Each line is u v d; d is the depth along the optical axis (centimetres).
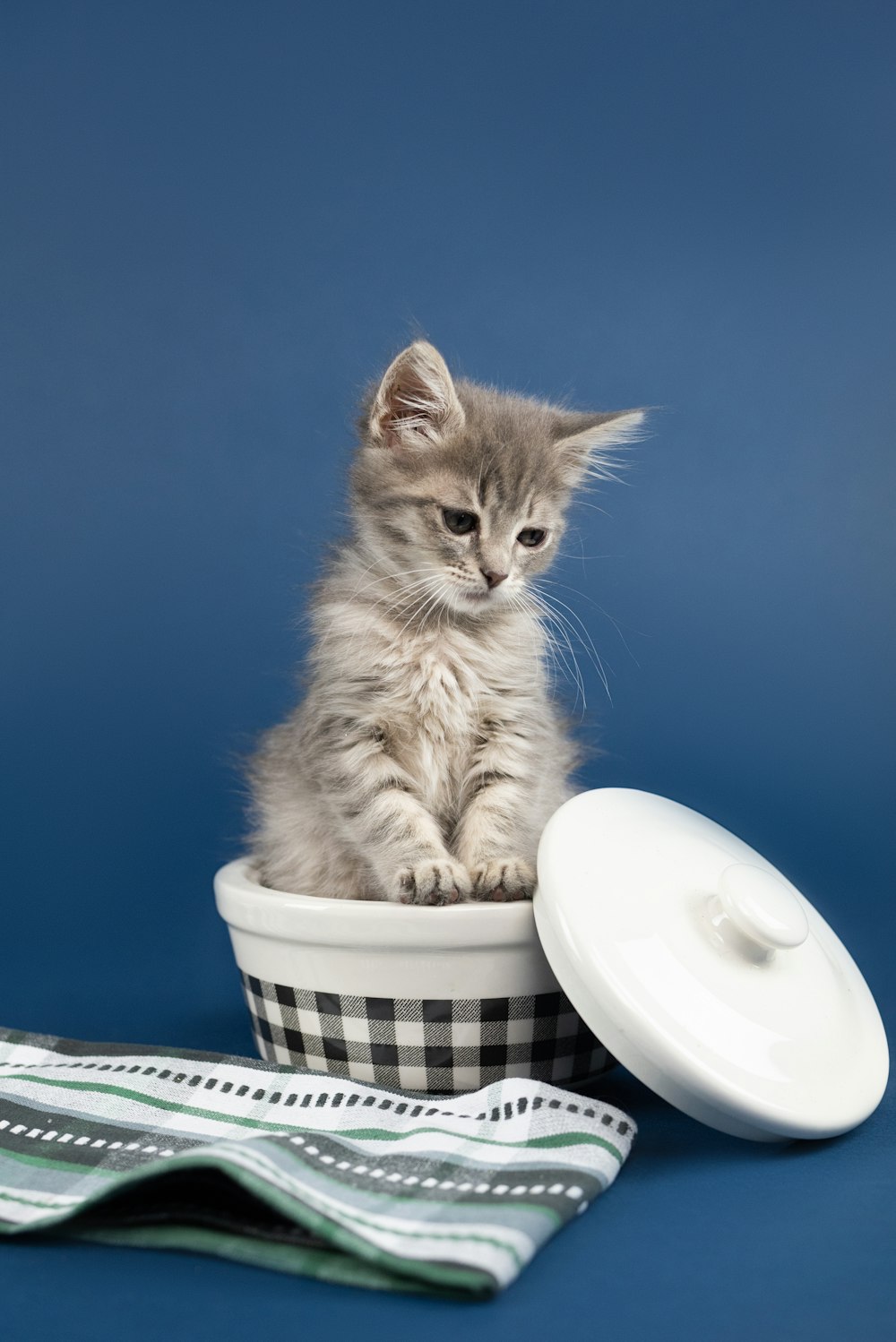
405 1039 73
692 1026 68
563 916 70
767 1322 61
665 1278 63
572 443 85
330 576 85
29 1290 62
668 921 71
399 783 81
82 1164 66
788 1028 70
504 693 82
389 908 72
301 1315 61
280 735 88
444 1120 69
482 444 81
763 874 73
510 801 81
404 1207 63
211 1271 63
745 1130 69
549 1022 73
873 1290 62
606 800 76
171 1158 62
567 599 109
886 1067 73
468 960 72
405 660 81
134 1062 74
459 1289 61
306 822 83
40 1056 75
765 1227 65
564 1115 68
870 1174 69
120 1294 62
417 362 81
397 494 81
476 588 81
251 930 75
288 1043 75
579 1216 66
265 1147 64
